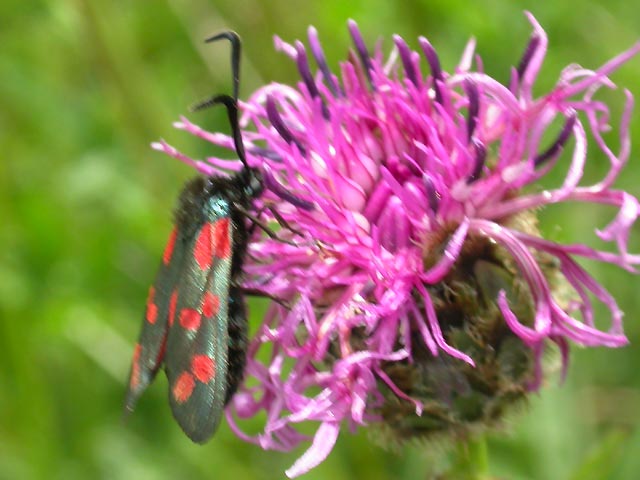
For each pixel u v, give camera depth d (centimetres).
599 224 8
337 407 5
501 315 5
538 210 6
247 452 8
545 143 8
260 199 6
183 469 8
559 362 5
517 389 5
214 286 5
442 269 5
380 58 6
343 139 5
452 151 5
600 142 5
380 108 6
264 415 8
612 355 8
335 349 5
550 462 8
